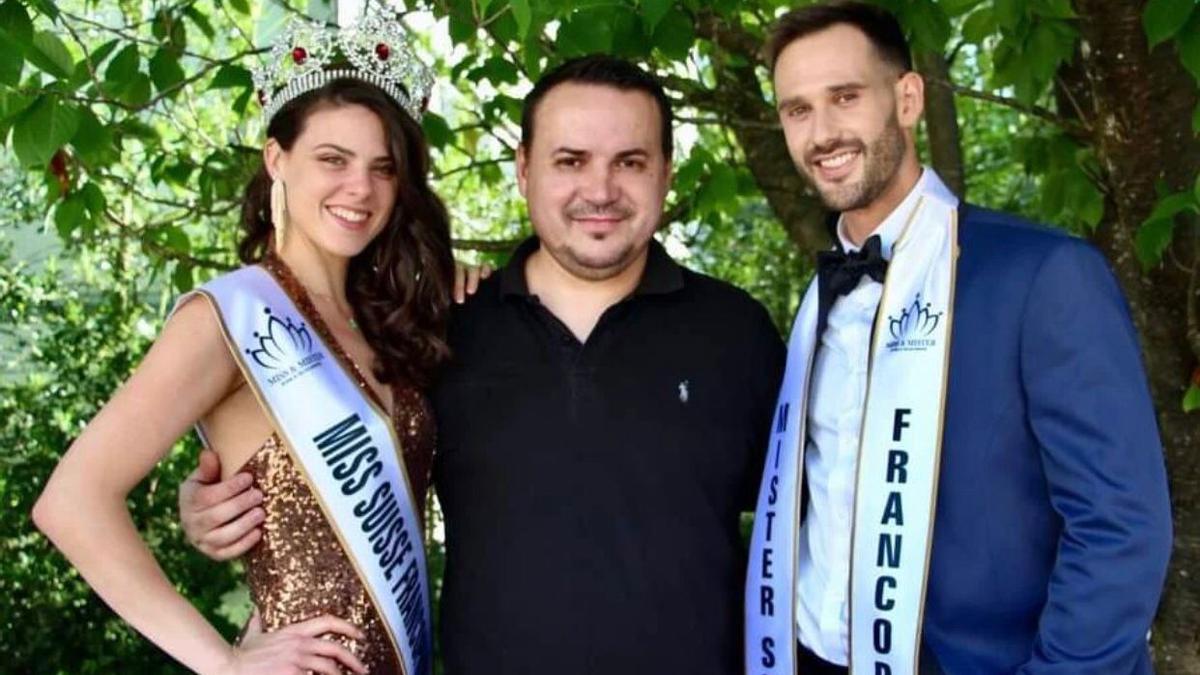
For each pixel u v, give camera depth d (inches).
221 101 171.2
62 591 205.5
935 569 82.3
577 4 102.3
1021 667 78.4
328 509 88.5
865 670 83.6
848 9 88.4
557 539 91.5
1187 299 118.6
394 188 92.9
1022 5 103.9
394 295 94.7
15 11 97.5
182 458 208.1
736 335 98.0
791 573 89.2
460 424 94.7
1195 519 121.0
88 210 125.2
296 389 88.7
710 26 127.4
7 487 204.8
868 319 88.8
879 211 89.1
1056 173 129.3
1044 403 78.2
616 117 94.3
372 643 89.1
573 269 96.0
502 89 137.6
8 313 217.5
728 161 146.3
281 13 134.9
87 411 212.7
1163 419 122.0
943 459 81.8
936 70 141.3
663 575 91.7
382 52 92.2
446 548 96.3
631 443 92.9
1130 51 114.7
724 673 94.0
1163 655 123.1
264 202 94.4
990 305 81.0
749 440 96.9
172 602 80.9
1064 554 77.3
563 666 90.4
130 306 213.5
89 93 118.1
